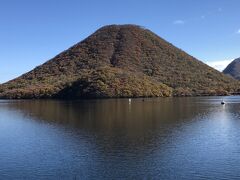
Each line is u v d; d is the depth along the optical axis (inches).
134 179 1668.3
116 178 1680.6
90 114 4357.8
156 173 1748.3
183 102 6919.3
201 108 5226.4
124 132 2861.7
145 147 2290.8
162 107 5428.2
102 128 3097.9
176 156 2050.9
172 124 3314.5
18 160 1996.8
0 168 1849.2
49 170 1806.1
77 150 2224.4
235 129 2987.2
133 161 1957.4
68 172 1771.7
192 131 2886.3
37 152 2183.8
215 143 2389.3
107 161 1957.4
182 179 1664.6
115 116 4077.3
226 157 2015.3
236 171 1769.2
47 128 3166.8
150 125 3255.4
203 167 1835.6
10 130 3107.8
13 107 5930.1
